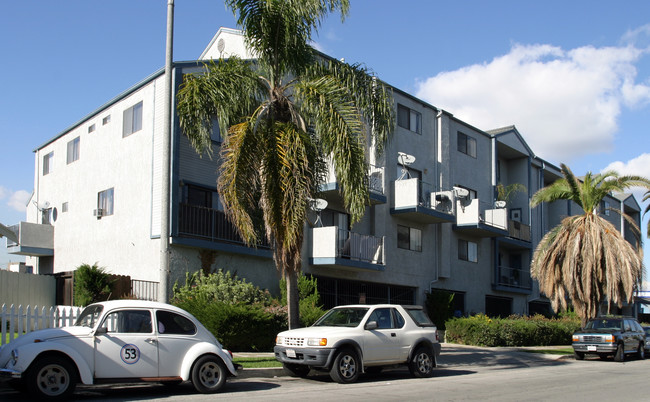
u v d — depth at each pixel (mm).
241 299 18516
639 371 17141
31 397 9711
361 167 14484
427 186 29484
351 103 14945
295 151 14117
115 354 9977
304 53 16391
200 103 15094
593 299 24203
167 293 13445
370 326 13297
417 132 29719
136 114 22125
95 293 18156
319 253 22953
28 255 27297
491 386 12719
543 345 28328
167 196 13703
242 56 24984
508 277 35469
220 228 20672
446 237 30453
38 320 13961
